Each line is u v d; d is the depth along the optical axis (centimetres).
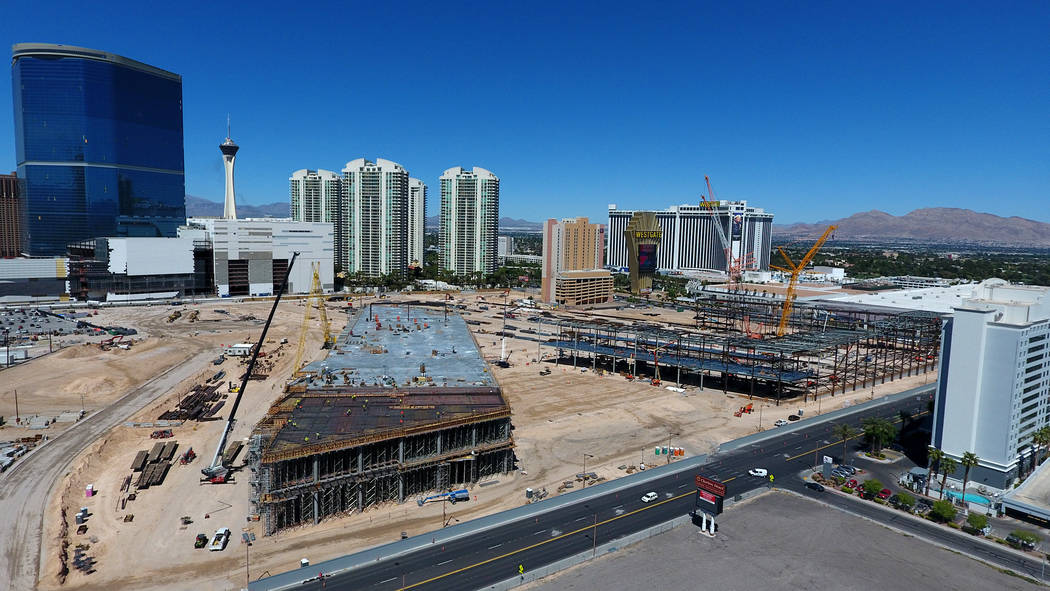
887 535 13425
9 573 11244
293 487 13112
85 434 18438
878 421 18400
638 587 11294
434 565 11819
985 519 13425
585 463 17188
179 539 12638
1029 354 15112
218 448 15975
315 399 16700
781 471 16862
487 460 15975
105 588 10950
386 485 14338
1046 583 11694
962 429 15525
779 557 12425
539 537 12975
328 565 11488
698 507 13700
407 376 19388
